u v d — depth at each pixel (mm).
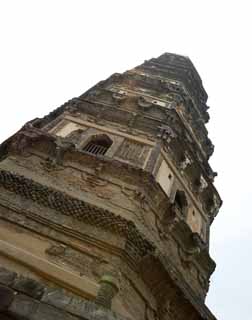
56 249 16000
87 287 14680
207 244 25547
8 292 9109
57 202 18047
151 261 17500
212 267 23516
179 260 21281
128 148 24828
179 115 32812
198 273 22375
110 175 21078
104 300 11844
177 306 18234
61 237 16641
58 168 20688
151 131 27109
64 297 9578
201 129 37375
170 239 21453
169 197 23672
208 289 22812
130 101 31406
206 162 32281
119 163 21453
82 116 27219
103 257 16312
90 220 17734
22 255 15016
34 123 25328
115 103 30625
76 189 19656
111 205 19234
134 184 20906
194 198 27328
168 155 26375
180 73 44875
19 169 19672
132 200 19953
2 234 15734
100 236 17156
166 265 17984
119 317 9688
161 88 37469
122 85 36719
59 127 25438
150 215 20562
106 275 13008
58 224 17094
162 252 19156
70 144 22078
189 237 22734
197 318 18609
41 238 16297
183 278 19609
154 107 30969
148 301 16984
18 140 21344
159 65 45906
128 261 16844
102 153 24000
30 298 9227
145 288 17344
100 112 27828
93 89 32594
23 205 17375
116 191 20250
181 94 37656
